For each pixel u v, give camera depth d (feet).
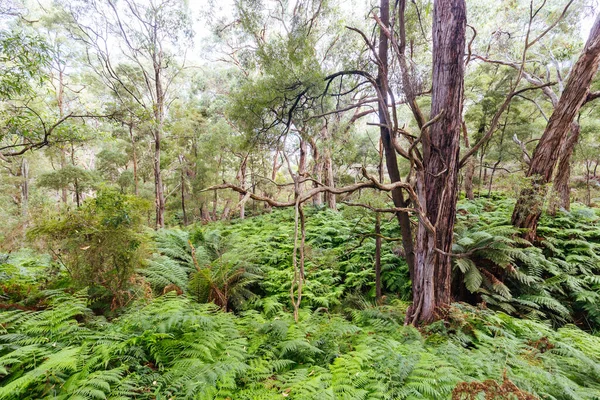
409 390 6.89
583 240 17.81
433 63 11.02
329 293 16.46
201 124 48.39
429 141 11.10
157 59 42.22
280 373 8.34
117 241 11.87
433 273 11.68
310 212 37.01
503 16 23.98
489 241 14.99
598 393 7.07
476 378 7.57
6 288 11.89
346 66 14.79
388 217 22.52
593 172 44.57
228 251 20.22
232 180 47.44
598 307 13.38
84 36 36.99
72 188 49.60
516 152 32.94
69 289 12.32
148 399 6.53
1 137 16.92
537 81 27.02
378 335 10.81
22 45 15.25
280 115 13.87
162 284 14.37
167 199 52.54
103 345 7.59
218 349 8.57
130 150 49.49
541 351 9.87
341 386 6.91
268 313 14.55
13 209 44.29
